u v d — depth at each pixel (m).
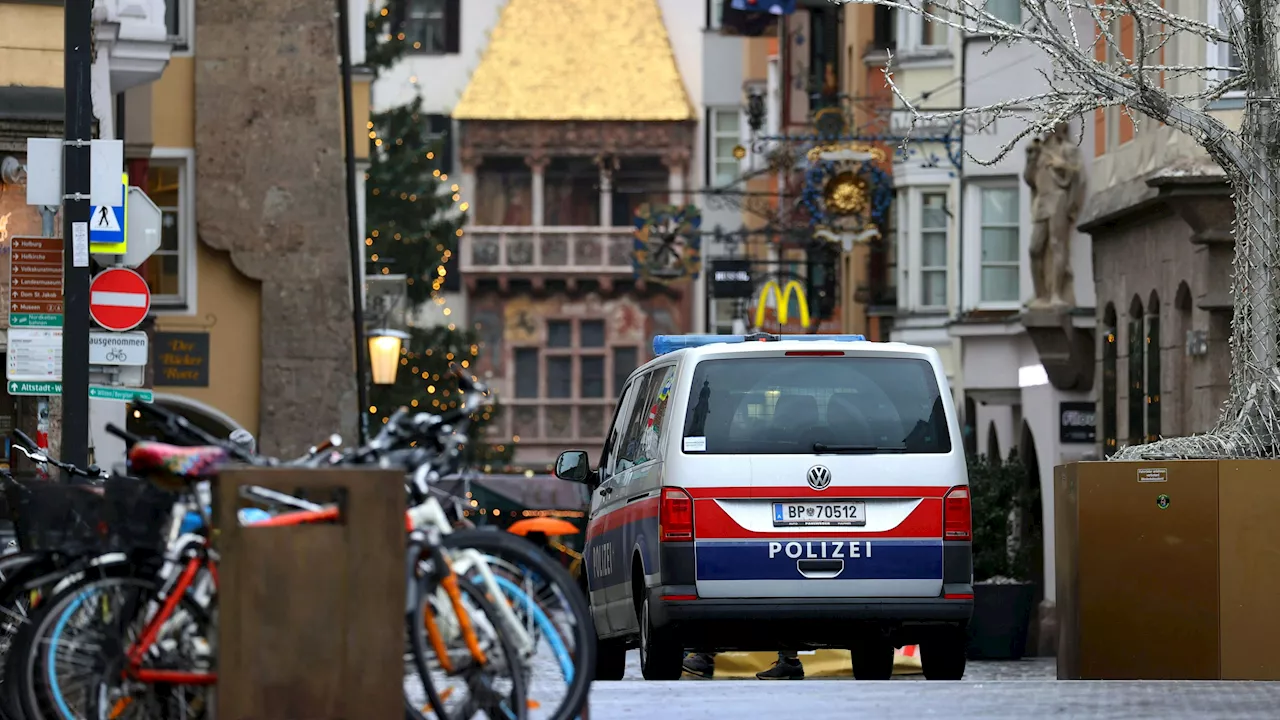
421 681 21.19
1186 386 67.06
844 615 37.09
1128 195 70.44
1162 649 38.44
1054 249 80.12
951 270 103.06
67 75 48.12
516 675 21.34
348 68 88.31
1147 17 41.50
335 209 89.12
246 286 89.38
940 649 38.16
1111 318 76.75
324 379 89.06
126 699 21.59
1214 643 38.22
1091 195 78.69
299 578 21.02
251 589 20.97
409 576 21.17
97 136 67.06
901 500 37.38
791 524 37.22
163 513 21.86
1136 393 72.94
